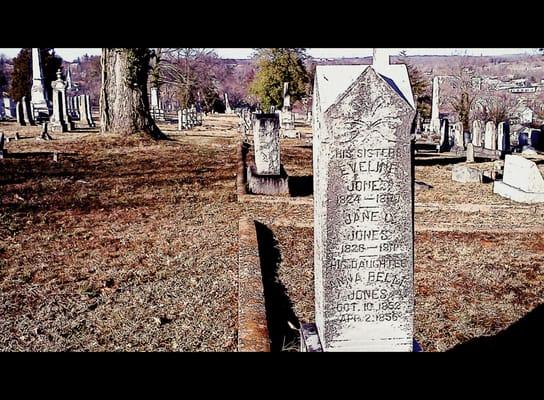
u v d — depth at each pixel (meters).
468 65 52.53
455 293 7.27
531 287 7.48
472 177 16.05
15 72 51.34
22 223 10.48
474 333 6.03
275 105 48.97
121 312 6.41
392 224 4.83
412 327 4.98
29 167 16.62
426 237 10.02
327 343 4.93
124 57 24.62
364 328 4.94
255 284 6.82
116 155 20.53
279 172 13.61
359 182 4.75
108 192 13.72
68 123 30.56
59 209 11.76
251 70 72.44
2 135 18.30
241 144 24.23
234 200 12.90
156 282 7.39
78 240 9.48
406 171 4.77
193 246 9.10
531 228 10.51
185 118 36.62
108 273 7.75
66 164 17.72
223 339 5.71
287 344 5.68
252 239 8.92
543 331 6.06
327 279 4.86
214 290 7.09
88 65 76.88
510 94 47.62
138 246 9.12
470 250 9.21
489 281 7.71
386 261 4.87
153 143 24.12
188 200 12.91
